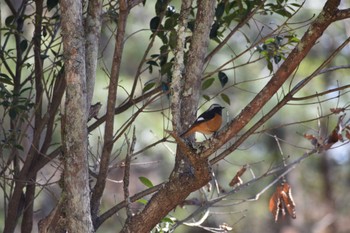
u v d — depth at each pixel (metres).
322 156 26.84
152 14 22.48
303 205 26.66
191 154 7.29
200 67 8.55
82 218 7.46
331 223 26.75
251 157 22.06
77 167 7.46
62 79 9.88
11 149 10.38
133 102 9.97
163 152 20.98
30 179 9.98
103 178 8.61
